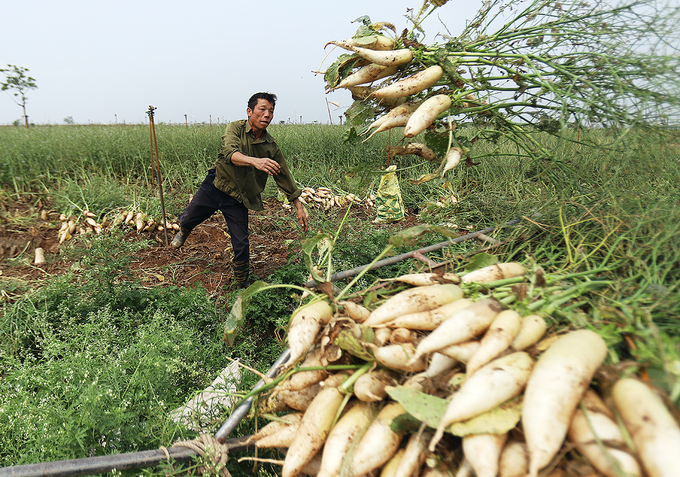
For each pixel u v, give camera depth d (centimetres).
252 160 367
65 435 204
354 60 256
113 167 861
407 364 151
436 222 534
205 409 242
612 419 117
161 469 202
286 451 187
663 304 176
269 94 396
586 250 266
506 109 307
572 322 163
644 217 254
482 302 163
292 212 743
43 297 384
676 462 99
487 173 788
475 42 282
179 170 880
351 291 367
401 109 257
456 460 135
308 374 178
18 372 270
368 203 810
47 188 717
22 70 1702
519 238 321
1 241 556
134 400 248
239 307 199
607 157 276
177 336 315
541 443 113
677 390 118
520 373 132
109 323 338
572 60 285
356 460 144
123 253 427
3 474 151
